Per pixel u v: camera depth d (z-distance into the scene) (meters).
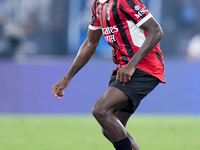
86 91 33.25
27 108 33.41
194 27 42.47
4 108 33.41
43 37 41.31
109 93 12.67
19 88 33.44
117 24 12.89
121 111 14.05
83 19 41.47
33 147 19.30
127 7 12.55
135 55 12.33
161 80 13.27
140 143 20.81
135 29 12.80
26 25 40.94
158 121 29.62
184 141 21.47
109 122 12.38
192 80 33.09
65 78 14.38
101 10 13.16
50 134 23.66
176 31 42.31
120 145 12.52
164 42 42.44
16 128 25.84
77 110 33.34
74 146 19.73
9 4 40.88
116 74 13.47
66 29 41.56
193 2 42.31
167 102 33.22
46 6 41.28
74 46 41.75
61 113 33.34
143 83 12.92
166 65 33.16
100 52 40.09
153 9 41.66
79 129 25.84
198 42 42.19
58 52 41.66
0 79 33.38
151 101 33.28
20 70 33.41
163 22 42.12
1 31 40.25
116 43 13.16
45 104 33.38
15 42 40.12
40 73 33.38
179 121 29.72
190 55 42.25
